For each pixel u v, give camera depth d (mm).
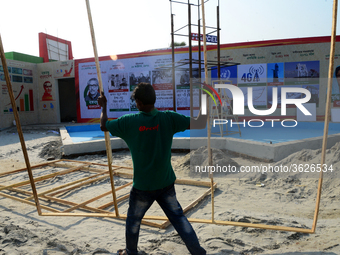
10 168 7434
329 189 4539
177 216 2303
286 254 2518
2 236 3154
